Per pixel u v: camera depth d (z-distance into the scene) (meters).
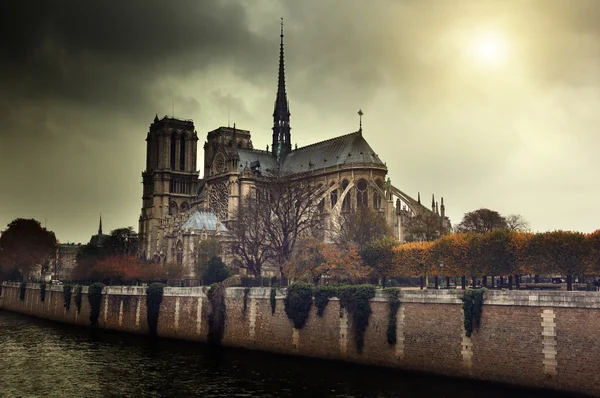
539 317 61.25
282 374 75.75
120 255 176.38
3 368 83.00
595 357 57.31
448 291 68.44
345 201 181.50
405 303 72.25
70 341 108.12
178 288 106.00
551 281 122.94
